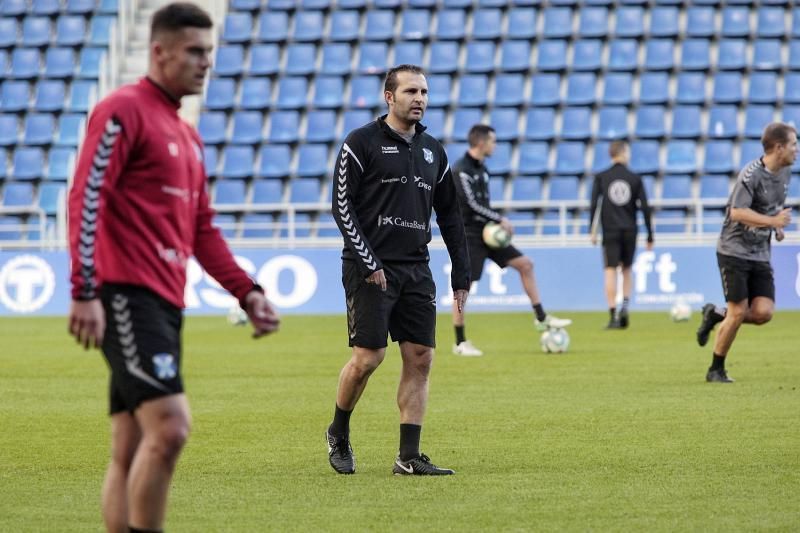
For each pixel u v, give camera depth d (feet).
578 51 299.99
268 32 312.71
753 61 296.92
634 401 114.42
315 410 112.06
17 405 116.88
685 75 292.61
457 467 82.38
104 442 94.73
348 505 70.49
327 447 91.66
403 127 80.43
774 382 127.75
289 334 199.11
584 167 278.67
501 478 78.23
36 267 249.96
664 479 77.00
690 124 285.02
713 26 302.04
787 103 288.71
